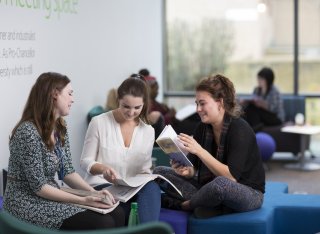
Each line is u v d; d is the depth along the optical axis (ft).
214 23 35.63
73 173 13.70
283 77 35.01
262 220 14.14
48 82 12.62
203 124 15.30
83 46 23.34
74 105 22.63
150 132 15.26
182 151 14.15
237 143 14.44
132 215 13.00
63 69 21.42
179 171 14.85
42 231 8.65
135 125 15.28
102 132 14.99
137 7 30.48
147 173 15.06
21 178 12.51
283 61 34.94
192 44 35.99
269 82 31.30
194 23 35.86
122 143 14.98
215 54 35.76
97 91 25.00
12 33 17.60
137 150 14.97
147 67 32.45
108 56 26.30
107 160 14.85
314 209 15.07
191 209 14.84
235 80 35.65
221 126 14.73
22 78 18.25
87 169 14.43
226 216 14.42
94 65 24.61
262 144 27.84
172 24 36.09
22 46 18.24
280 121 30.48
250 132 14.74
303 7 34.37
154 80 25.91
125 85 14.67
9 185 12.62
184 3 35.83
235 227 14.15
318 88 34.73
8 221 8.91
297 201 15.69
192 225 14.34
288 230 15.29
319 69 34.60
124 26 28.45
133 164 14.93
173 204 15.07
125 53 28.66
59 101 12.69
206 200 14.14
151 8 33.01
